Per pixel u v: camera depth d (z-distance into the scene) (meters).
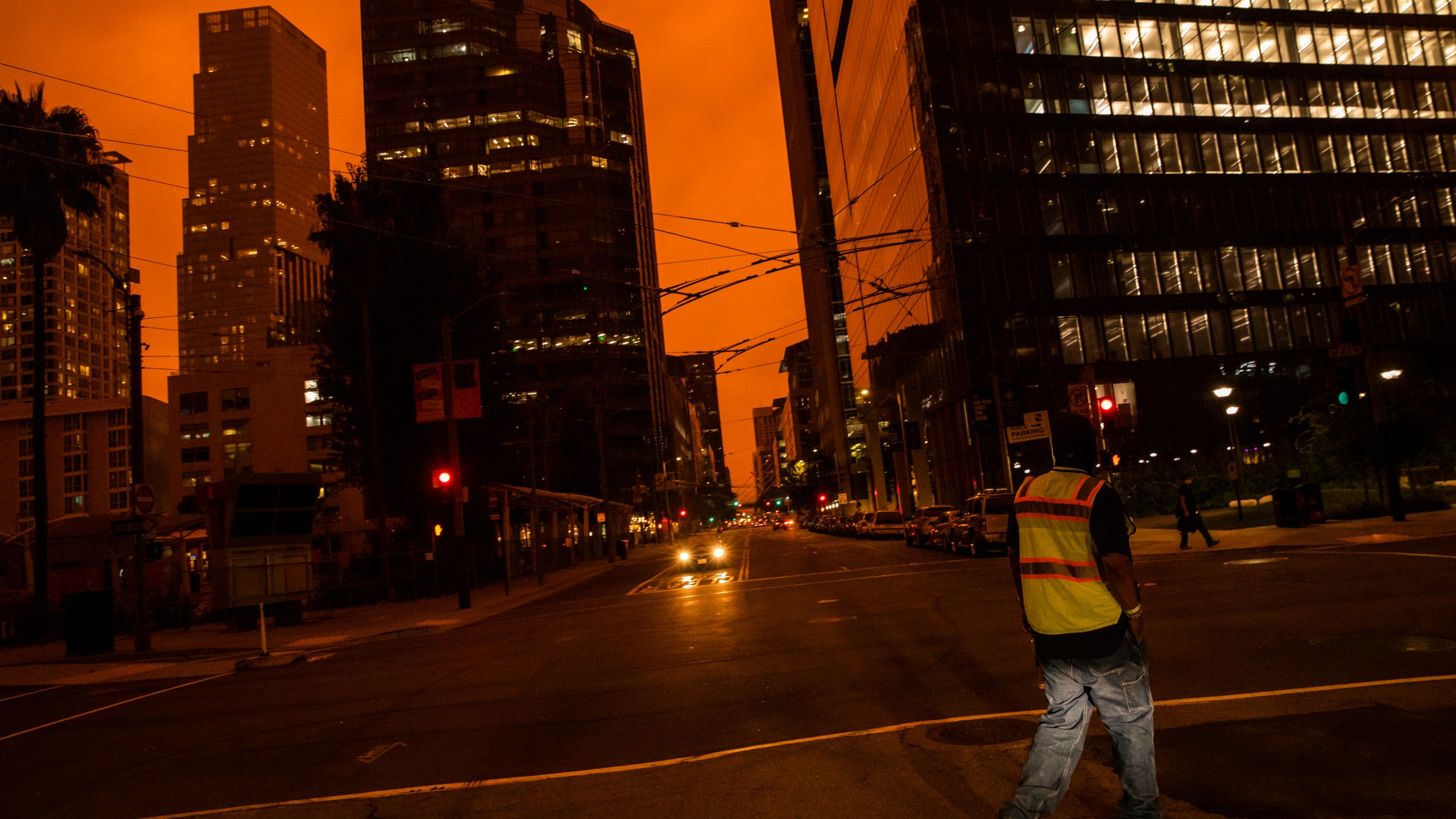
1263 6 52.28
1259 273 49.34
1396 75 53.34
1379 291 50.69
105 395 171.50
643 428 119.69
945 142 47.41
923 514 36.03
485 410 35.31
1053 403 45.97
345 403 34.56
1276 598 11.08
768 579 23.81
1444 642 7.57
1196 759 5.02
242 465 98.56
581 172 121.81
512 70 121.88
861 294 74.31
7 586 36.75
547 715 7.99
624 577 34.09
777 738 6.38
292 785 6.20
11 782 7.05
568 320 118.50
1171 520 33.09
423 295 34.03
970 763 5.28
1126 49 50.19
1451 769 4.52
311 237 34.09
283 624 22.77
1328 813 4.07
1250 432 47.16
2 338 156.50
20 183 25.80
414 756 6.79
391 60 121.50
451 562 33.44
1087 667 3.54
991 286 46.59
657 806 5.04
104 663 16.95
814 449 146.50
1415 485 26.78
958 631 10.81
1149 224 48.59
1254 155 50.66
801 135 116.56
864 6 62.34
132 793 6.36
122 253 181.12
